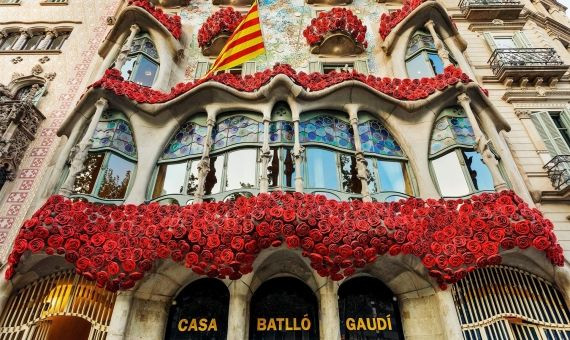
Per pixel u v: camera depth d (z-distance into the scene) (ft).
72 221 23.97
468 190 28.14
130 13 39.50
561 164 32.19
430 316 24.75
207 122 30.94
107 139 30.55
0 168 33.19
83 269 22.67
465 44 39.47
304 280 26.68
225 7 47.75
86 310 24.98
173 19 43.01
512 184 28.55
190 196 28.22
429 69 36.27
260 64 40.96
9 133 34.42
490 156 27.20
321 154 29.25
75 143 30.94
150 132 31.73
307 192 26.84
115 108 32.04
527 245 22.57
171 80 38.52
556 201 30.53
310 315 26.00
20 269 24.54
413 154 30.01
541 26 48.44
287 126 29.78
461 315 24.25
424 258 23.15
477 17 47.67
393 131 31.73
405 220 23.67
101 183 28.55
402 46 39.37
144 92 32.50
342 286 27.55
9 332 24.35
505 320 23.77
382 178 29.45
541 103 38.14
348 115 31.83
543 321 23.49
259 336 25.20
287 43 43.01
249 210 22.53
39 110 38.42
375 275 27.04
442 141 30.55
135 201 27.89
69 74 43.16
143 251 22.65
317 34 41.93
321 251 21.79
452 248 22.97
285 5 47.37
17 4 51.39
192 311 26.40
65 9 51.01
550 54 41.04
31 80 42.52
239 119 31.07
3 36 48.16
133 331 23.84
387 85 32.14
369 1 48.14
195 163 30.07
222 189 27.66
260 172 27.45
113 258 22.81
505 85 39.68
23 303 25.62
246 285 24.54
